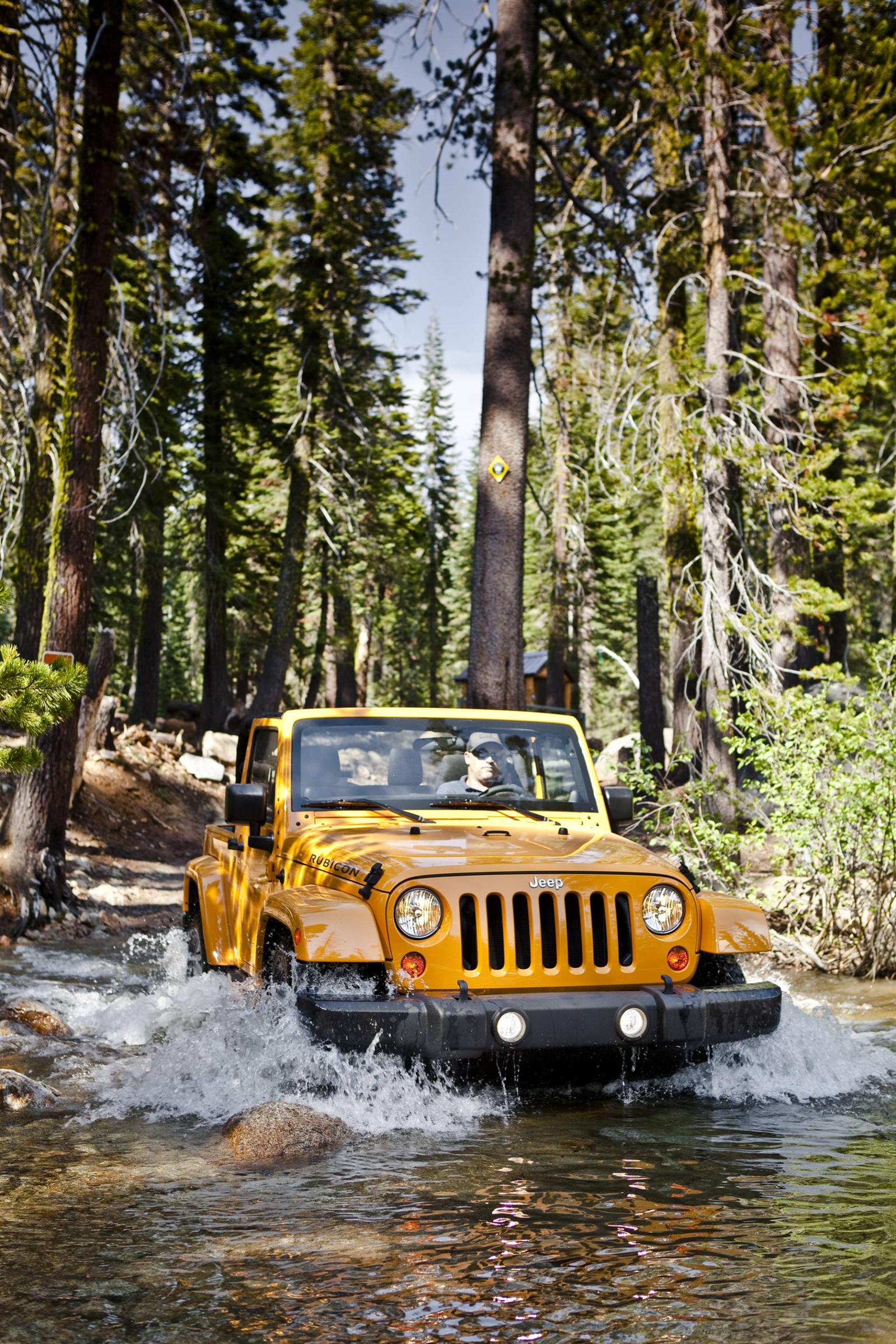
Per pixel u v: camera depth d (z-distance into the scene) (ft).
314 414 110.93
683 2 52.19
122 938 40.73
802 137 49.52
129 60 50.49
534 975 17.66
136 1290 11.09
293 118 107.04
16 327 47.93
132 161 51.85
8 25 44.39
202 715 108.58
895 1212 13.14
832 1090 19.39
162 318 49.57
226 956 24.58
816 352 61.00
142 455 63.00
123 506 89.71
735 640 49.47
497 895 17.84
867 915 34.58
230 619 143.23
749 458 47.91
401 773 22.65
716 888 37.35
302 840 20.72
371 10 102.22
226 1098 18.70
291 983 18.65
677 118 53.26
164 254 69.26
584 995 17.62
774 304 58.18
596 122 59.93
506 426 48.01
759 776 47.55
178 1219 13.09
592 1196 13.74
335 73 109.50
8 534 49.80
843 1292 10.92
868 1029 25.09
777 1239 12.30
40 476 50.19
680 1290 11.00
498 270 48.57
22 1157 15.71
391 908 17.46
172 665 219.20
